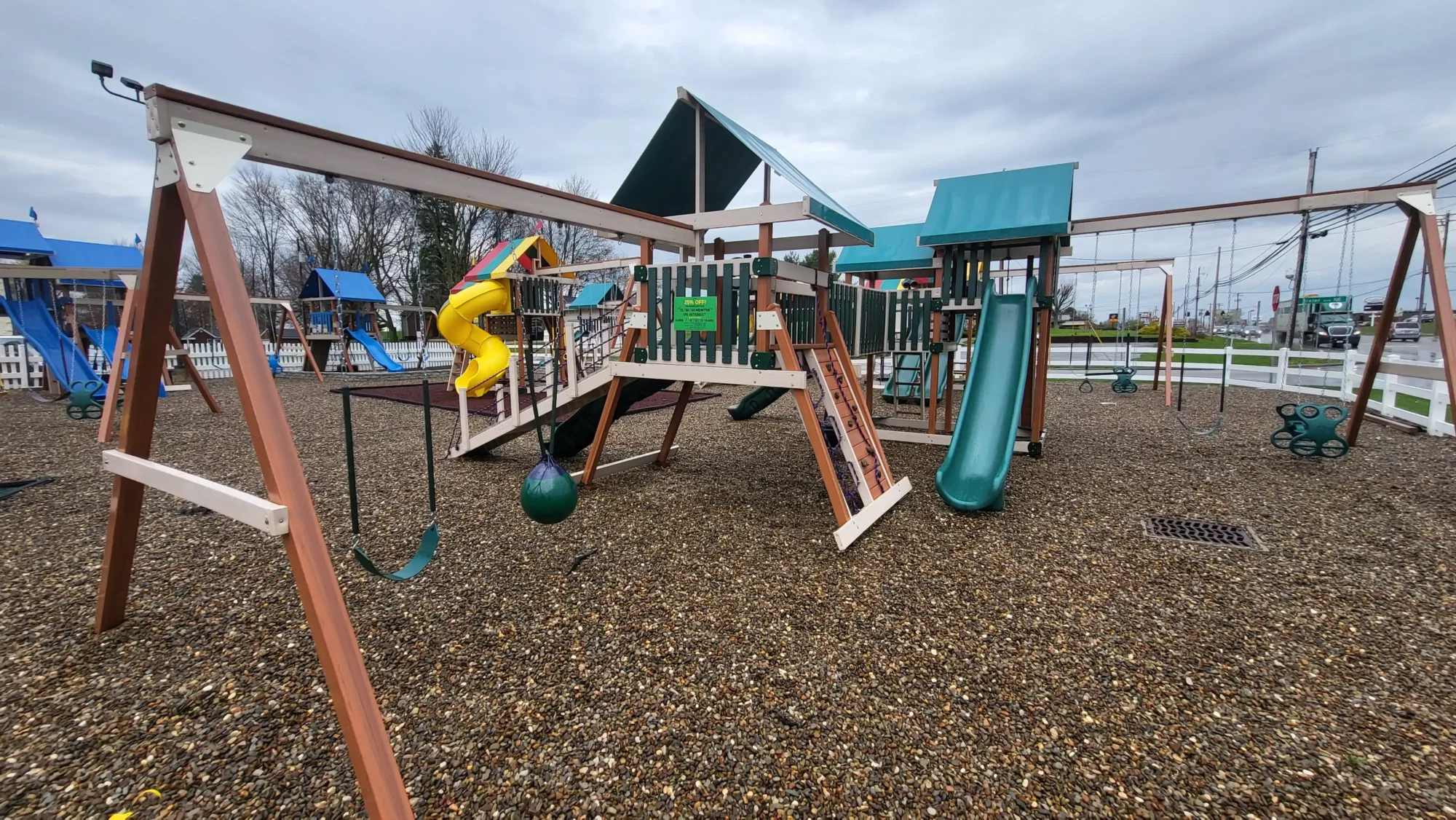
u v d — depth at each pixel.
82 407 8.06
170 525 3.91
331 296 18.91
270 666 2.39
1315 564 3.35
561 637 2.64
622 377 4.68
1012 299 6.39
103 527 3.91
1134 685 2.29
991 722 2.09
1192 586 3.12
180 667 2.38
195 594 2.98
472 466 5.71
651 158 5.28
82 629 2.65
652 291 4.46
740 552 3.61
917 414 9.02
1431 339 13.43
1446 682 2.28
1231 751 1.94
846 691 2.26
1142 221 6.06
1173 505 4.45
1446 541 3.63
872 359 7.27
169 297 2.28
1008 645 2.57
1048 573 3.29
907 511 4.40
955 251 6.66
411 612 2.86
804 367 4.33
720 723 2.08
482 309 7.45
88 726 2.03
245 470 5.49
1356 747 1.95
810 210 3.80
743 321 4.02
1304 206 5.39
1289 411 8.80
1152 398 10.80
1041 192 6.29
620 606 2.93
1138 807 1.72
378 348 18.41
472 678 2.34
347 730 1.43
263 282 31.31
